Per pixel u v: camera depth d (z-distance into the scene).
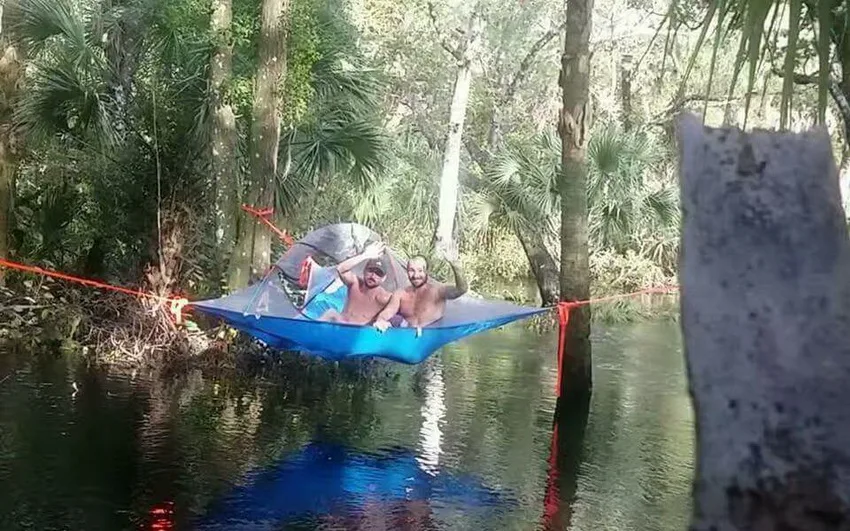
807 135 1.05
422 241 18.16
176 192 9.80
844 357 0.90
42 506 4.52
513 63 23.19
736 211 1.00
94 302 9.31
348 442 6.11
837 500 0.84
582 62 7.65
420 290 6.93
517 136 19.03
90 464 5.24
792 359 0.91
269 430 6.31
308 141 10.18
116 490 4.81
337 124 10.41
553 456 5.94
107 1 10.66
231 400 7.22
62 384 7.38
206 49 9.47
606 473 5.58
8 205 9.80
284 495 4.89
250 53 9.98
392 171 15.17
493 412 7.23
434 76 22.50
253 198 8.81
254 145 8.80
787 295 0.94
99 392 7.18
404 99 22.91
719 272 0.96
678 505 4.96
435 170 19.50
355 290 6.98
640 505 4.96
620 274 16.78
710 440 0.89
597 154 13.92
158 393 7.30
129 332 8.92
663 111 15.59
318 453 5.78
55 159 11.24
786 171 1.02
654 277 16.80
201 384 7.79
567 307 7.49
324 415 6.88
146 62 10.53
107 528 4.27
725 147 1.05
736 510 0.87
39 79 9.96
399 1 19.84
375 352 6.71
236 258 8.88
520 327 12.62
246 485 5.04
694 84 9.45
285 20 8.79
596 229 15.20
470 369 9.25
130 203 9.97
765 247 0.97
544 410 7.35
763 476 0.87
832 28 1.63
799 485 0.86
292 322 6.55
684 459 5.94
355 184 11.50
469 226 18.58
